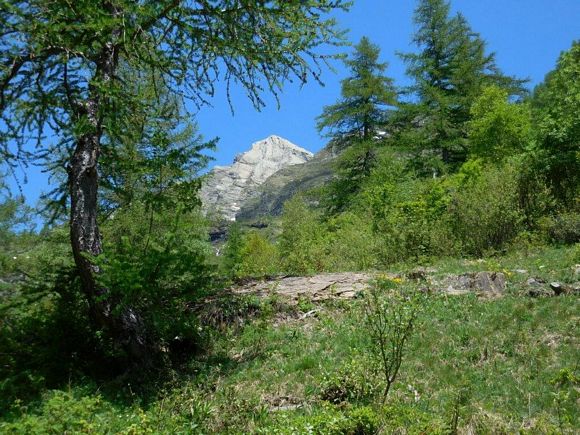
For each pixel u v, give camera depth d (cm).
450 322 931
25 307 858
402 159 3500
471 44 4172
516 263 1348
